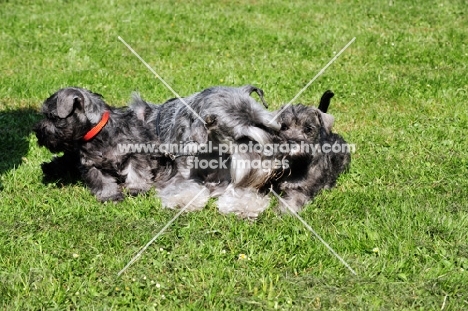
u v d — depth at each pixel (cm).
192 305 285
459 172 362
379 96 440
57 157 360
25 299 288
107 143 345
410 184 353
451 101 432
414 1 673
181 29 564
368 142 388
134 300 289
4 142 385
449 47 521
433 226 319
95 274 297
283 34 548
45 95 439
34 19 585
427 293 291
